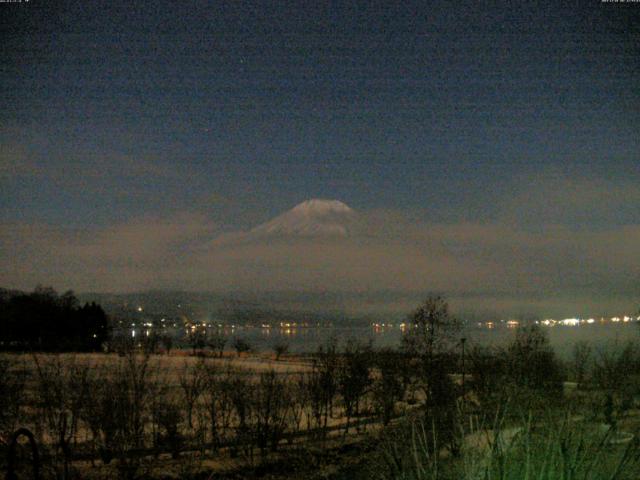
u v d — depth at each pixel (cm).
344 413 2088
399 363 2028
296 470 1359
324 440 1611
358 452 1409
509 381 1223
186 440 1622
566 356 1905
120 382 1580
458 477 707
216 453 1511
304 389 2009
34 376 1549
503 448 731
